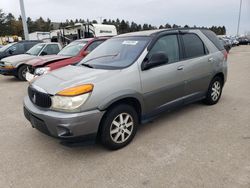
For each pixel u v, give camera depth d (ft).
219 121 15.44
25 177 10.23
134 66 12.55
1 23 249.34
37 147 12.82
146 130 14.34
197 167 10.43
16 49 39.11
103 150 12.25
